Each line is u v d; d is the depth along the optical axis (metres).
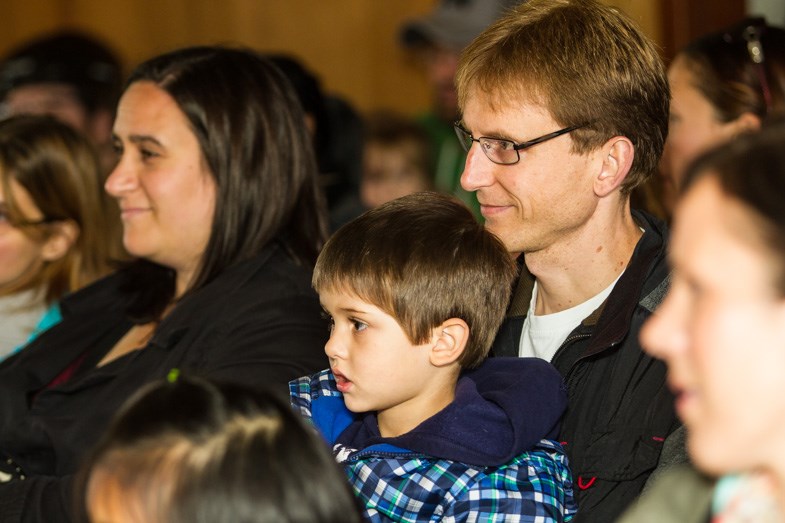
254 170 4.43
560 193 3.45
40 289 5.68
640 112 3.46
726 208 1.90
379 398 3.46
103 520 2.25
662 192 4.95
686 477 2.29
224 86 4.43
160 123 4.38
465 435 3.37
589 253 3.56
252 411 2.36
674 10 6.64
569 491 3.46
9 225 5.58
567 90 3.37
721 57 4.70
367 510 3.41
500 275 3.53
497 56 3.45
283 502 2.23
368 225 3.50
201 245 4.51
